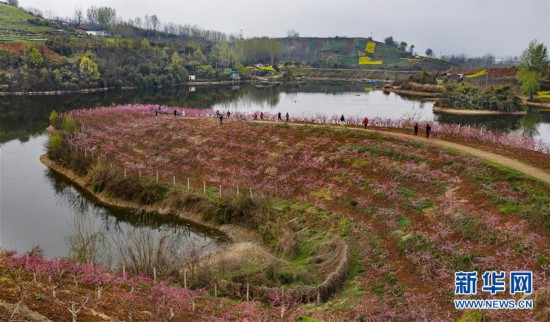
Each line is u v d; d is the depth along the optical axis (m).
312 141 49.50
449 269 26.09
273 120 63.53
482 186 32.91
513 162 36.38
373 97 141.38
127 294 23.02
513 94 111.50
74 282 24.42
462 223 29.39
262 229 36.19
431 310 22.81
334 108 109.69
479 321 20.83
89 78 142.88
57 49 154.12
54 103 111.94
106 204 45.47
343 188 39.81
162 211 42.75
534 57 126.88
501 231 27.17
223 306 23.64
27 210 43.88
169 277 27.20
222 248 34.97
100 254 32.94
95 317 19.95
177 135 59.56
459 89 114.06
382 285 26.31
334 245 31.28
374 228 33.19
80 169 53.38
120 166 53.19
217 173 48.00
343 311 23.22
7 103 110.62
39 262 26.02
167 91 151.88
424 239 29.41
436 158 39.41
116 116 74.25
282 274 27.42
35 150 66.62
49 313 19.77
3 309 19.52
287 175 44.41
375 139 46.41
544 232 26.00
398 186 37.28
